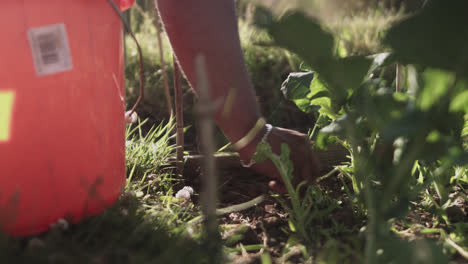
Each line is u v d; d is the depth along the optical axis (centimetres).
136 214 119
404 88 127
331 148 171
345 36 224
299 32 80
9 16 90
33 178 100
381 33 113
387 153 101
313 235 113
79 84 103
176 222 122
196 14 121
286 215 136
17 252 91
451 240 106
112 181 120
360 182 126
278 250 112
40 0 94
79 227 107
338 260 94
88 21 104
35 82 95
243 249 109
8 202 97
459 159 87
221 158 177
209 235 90
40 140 98
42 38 95
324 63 86
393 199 114
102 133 113
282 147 117
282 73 281
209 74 123
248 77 130
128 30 120
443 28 73
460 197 136
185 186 163
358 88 114
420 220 121
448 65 76
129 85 274
